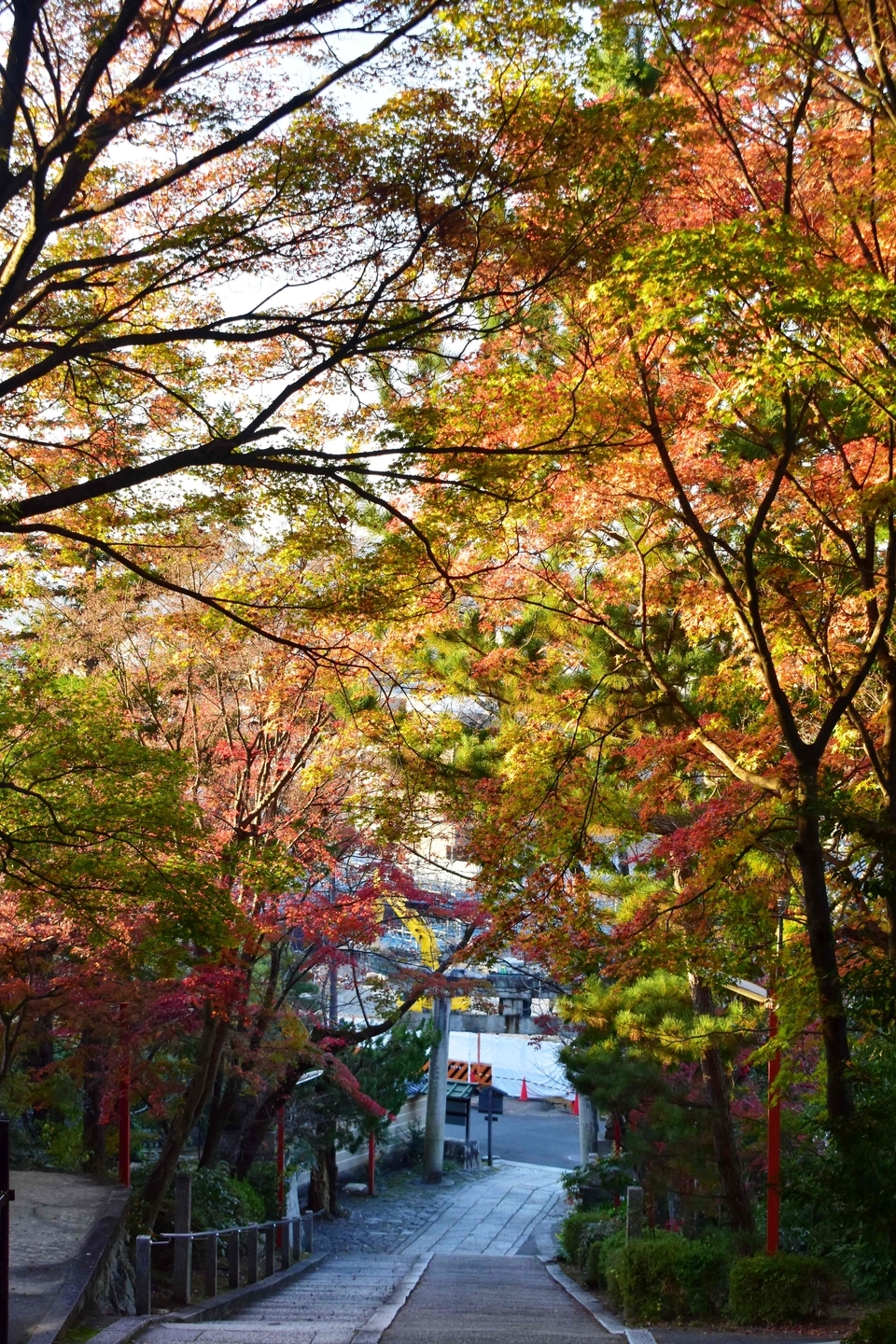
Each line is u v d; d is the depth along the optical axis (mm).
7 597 11039
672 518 11734
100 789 10172
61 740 10016
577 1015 14664
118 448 9812
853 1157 7574
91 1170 15523
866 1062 10172
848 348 8211
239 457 7645
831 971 9453
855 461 10594
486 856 11633
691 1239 14344
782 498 11555
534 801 11852
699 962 11172
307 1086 22828
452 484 8469
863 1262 9398
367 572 9359
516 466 8461
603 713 13336
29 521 10023
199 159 7430
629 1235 13648
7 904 12227
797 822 9805
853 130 9609
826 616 11156
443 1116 31531
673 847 11422
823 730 9680
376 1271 18094
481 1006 19250
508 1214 27172
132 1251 12898
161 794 10109
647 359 10211
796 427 9828
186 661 13766
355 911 15148
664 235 8039
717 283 7570
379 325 8109
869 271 7973
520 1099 49125
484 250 8188
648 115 7891
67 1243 10625
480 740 15680
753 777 10469
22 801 9836
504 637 15094
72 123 7102
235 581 11859
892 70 9211
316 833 14422
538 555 13148
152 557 11055
